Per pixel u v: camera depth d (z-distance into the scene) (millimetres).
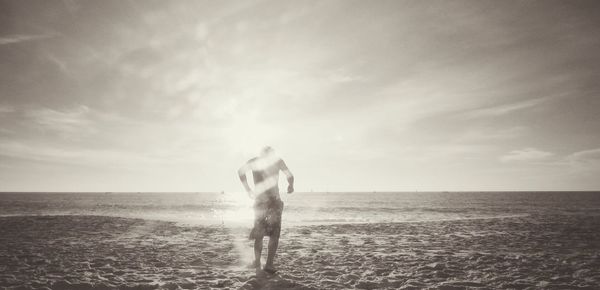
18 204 52562
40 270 6328
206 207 48594
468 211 37938
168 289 5055
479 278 5996
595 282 5648
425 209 42562
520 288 5305
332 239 12398
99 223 18297
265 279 5664
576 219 23312
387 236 13477
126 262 7375
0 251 8852
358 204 63938
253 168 6469
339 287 5273
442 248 10133
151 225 17703
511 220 22609
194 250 9305
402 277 6066
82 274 6008
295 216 29156
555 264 7328
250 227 17094
